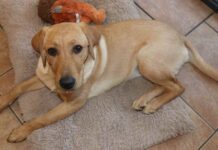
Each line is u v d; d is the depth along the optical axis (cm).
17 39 130
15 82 124
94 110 122
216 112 128
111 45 115
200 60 126
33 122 113
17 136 114
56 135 116
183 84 132
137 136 119
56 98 122
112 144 117
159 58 117
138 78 130
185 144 121
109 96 125
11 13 135
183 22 146
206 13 149
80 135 117
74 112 119
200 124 125
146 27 119
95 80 117
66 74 99
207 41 142
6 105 120
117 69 118
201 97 130
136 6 147
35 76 121
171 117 122
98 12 130
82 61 103
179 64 122
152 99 123
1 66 130
